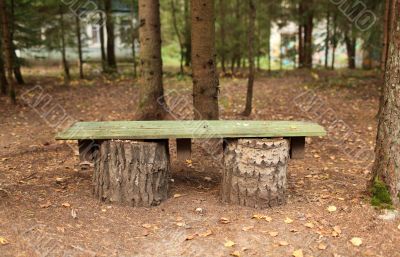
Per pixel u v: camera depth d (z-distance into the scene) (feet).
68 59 61.36
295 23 59.98
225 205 14.11
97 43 65.41
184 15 57.11
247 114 29.99
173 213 13.64
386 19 27.07
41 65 60.64
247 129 14.03
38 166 18.45
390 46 12.71
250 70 29.43
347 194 14.79
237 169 13.84
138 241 11.91
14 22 39.22
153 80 25.46
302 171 18.20
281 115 30.58
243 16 55.62
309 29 58.44
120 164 13.78
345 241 11.80
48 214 13.00
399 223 12.45
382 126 13.25
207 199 14.79
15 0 39.22
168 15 61.77
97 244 11.59
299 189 15.66
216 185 16.40
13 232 11.66
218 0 54.39
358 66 71.51
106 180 14.07
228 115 30.27
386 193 13.20
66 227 12.29
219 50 54.19
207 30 19.54
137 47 58.44
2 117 29.63
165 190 14.53
